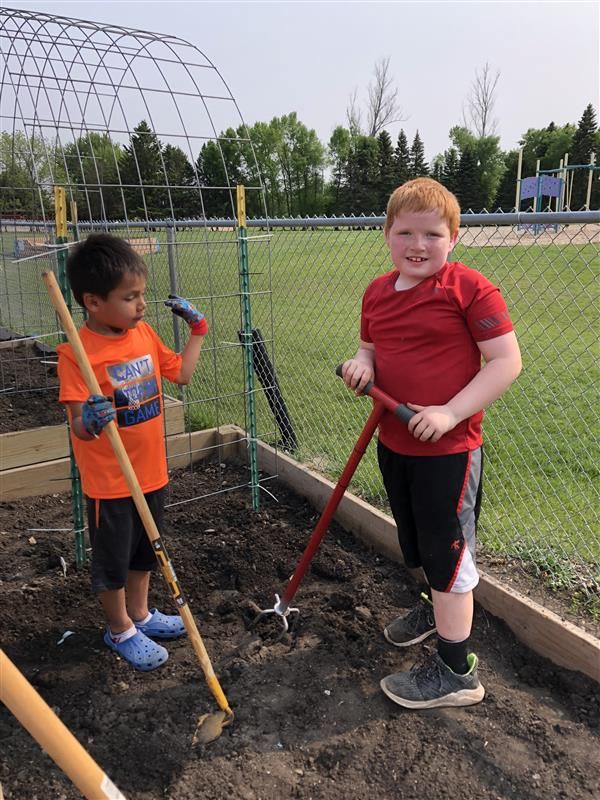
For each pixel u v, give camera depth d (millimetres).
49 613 2748
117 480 2277
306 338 7676
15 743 2068
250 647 2539
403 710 2227
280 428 4410
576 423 4988
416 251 1979
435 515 2121
